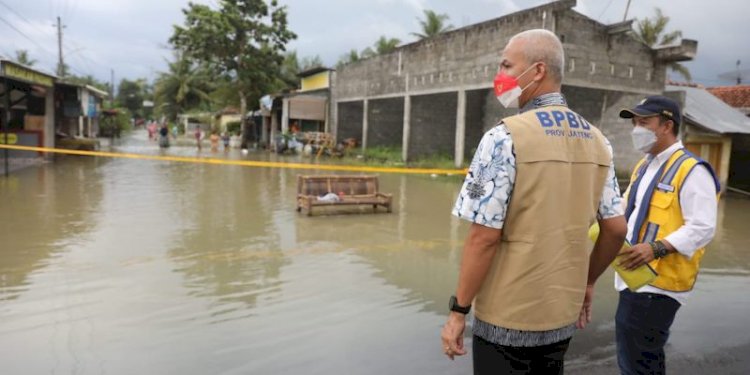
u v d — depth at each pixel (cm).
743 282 550
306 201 903
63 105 2048
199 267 567
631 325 266
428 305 457
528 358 180
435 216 927
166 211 907
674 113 264
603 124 1666
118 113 3812
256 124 3428
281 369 329
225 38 2783
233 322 408
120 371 323
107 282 508
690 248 244
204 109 5128
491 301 180
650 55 1498
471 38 1636
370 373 324
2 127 1672
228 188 1230
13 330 386
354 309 442
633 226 275
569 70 1353
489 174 170
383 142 2503
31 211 877
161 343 366
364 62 2344
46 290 481
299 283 515
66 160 1825
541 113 177
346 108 2661
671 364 340
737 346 370
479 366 188
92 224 784
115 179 1342
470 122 2114
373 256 631
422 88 1916
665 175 264
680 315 436
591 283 210
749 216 1050
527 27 1392
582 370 330
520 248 173
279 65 3078
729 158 1470
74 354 347
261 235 738
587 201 181
